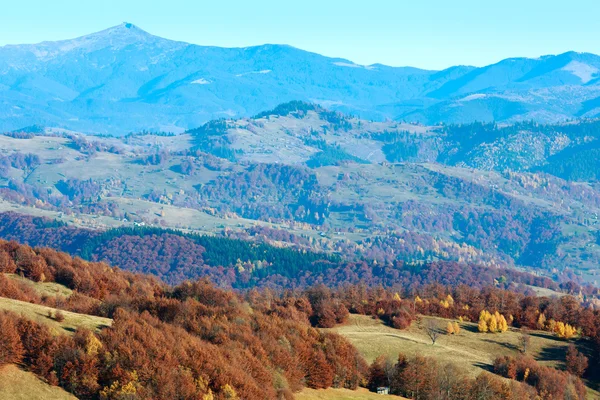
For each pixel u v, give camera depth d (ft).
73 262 509.76
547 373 453.58
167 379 273.54
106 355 274.98
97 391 264.31
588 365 510.99
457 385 394.73
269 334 361.51
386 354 442.91
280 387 318.45
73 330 299.38
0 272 444.55
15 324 272.92
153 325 324.39
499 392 399.24
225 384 287.07
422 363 395.96
